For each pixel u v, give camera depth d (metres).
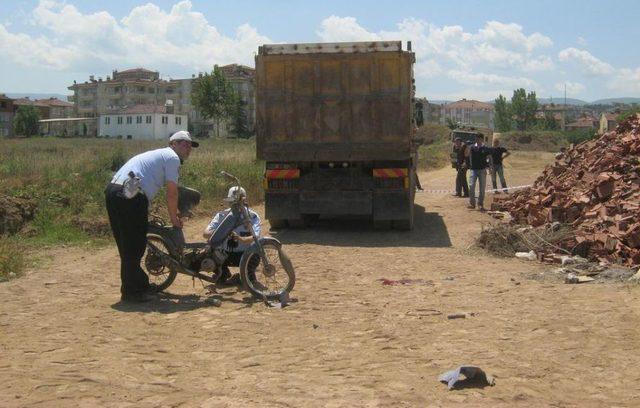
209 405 4.27
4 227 11.52
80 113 144.88
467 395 4.42
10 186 14.15
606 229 9.84
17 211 12.05
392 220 13.34
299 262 10.10
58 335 5.98
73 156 27.34
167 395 4.45
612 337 5.78
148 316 6.70
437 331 6.09
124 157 24.86
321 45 12.98
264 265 7.45
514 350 5.46
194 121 130.38
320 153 13.08
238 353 5.46
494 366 5.04
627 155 12.62
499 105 141.62
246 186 18.69
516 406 4.24
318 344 5.71
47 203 13.02
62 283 8.39
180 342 5.80
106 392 4.50
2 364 5.11
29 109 117.50
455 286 8.17
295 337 5.95
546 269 9.22
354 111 12.96
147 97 138.88
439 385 4.62
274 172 13.30
